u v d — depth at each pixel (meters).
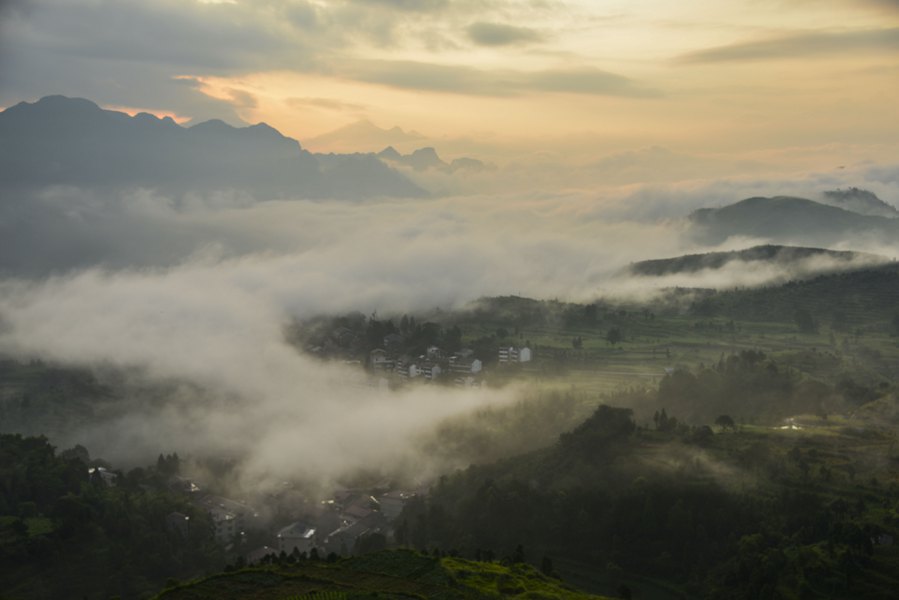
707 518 192.38
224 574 151.38
